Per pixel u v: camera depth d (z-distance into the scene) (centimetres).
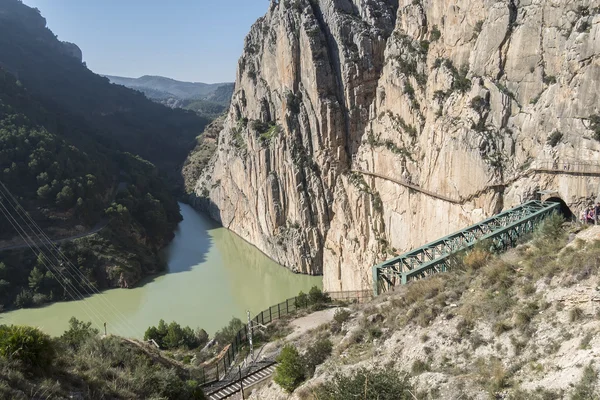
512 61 4906
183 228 13225
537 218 3894
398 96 6744
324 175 8169
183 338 5491
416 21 6625
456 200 5234
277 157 9162
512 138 4778
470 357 2142
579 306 2047
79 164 11181
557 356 1858
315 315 4697
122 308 7712
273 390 2848
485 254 3022
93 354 2434
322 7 8631
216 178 14088
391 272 3797
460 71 5606
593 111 4047
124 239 10094
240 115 12325
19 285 8356
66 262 8912
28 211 9575
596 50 4031
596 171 3931
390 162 6631
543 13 4631
